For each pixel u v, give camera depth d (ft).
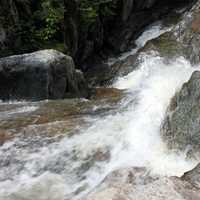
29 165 23.08
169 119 23.68
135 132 25.12
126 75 44.68
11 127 27.09
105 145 24.13
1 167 23.11
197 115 21.54
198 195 14.39
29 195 20.49
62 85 35.42
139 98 32.40
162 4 63.10
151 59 45.39
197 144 20.75
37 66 34.14
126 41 55.47
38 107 31.65
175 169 20.24
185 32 47.55
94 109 30.60
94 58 52.37
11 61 35.17
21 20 41.98
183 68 42.60
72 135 25.50
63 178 21.95
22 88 34.78
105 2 50.11
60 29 44.29
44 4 42.50
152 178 17.39
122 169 18.12
